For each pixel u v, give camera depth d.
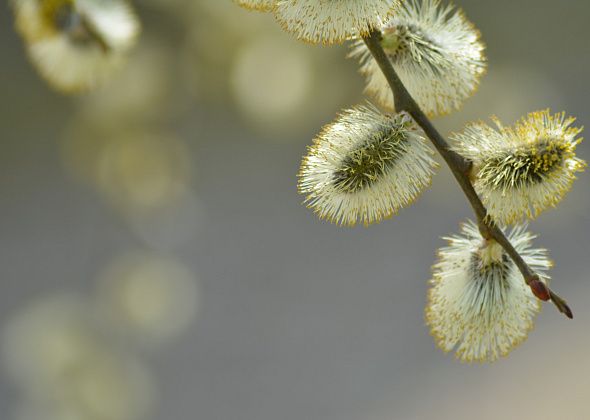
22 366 0.70
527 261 0.49
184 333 1.36
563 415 1.04
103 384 0.69
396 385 1.23
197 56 0.75
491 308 0.49
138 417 0.72
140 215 0.88
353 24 0.47
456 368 1.23
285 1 0.47
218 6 0.73
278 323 1.40
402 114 0.48
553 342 1.21
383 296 1.43
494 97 0.65
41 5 0.54
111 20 0.54
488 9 0.99
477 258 0.49
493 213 0.48
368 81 0.50
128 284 0.78
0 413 1.13
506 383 1.16
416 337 1.34
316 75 0.72
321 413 1.22
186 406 1.26
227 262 1.52
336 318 1.40
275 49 0.73
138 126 0.80
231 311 1.42
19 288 1.52
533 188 0.48
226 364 1.33
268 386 1.29
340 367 1.30
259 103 0.75
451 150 0.48
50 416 0.68
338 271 1.50
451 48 0.49
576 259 1.32
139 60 0.74
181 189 0.86
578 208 1.22
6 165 1.70
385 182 0.48
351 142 0.48
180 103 0.78
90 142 0.81
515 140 0.48
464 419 1.10
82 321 0.72
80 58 0.54
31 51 0.54
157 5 0.73
